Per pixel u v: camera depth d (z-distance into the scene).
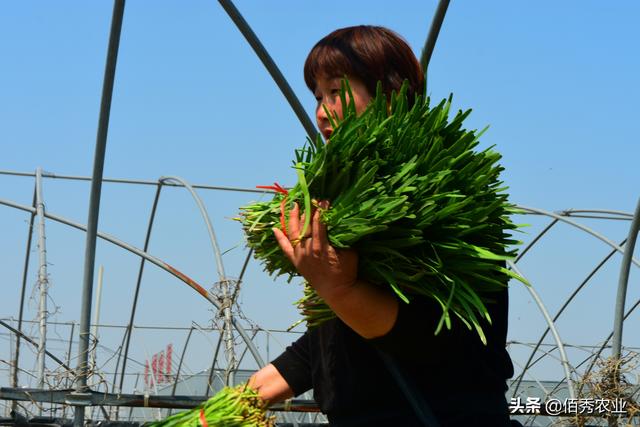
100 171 3.90
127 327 9.37
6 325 6.16
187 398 3.52
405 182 1.54
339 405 1.72
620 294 4.95
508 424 1.67
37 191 7.83
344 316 1.56
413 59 1.80
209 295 5.82
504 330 1.74
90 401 3.64
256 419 1.68
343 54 1.75
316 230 1.52
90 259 3.92
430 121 1.61
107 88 3.70
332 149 1.56
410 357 1.58
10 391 3.60
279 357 1.98
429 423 1.58
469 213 1.56
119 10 3.45
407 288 1.59
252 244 1.71
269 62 3.21
